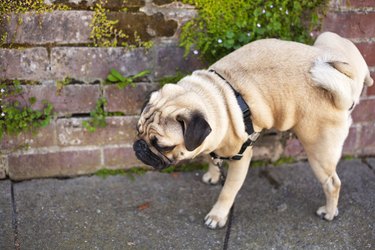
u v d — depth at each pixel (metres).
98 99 1.15
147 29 1.11
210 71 0.99
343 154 1.30
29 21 1.05
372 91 1.23
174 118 0.87
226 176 1.13
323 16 1.15
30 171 1.18
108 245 1.01
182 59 1.15
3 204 1.09
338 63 0.94
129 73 1.14
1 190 1.13
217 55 1.16
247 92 0.96
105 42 1.10
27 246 0.99
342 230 1.08
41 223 1.05
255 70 0.97
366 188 1.21
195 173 1.24
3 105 1.10
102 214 1.09
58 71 1.11
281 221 1.10
